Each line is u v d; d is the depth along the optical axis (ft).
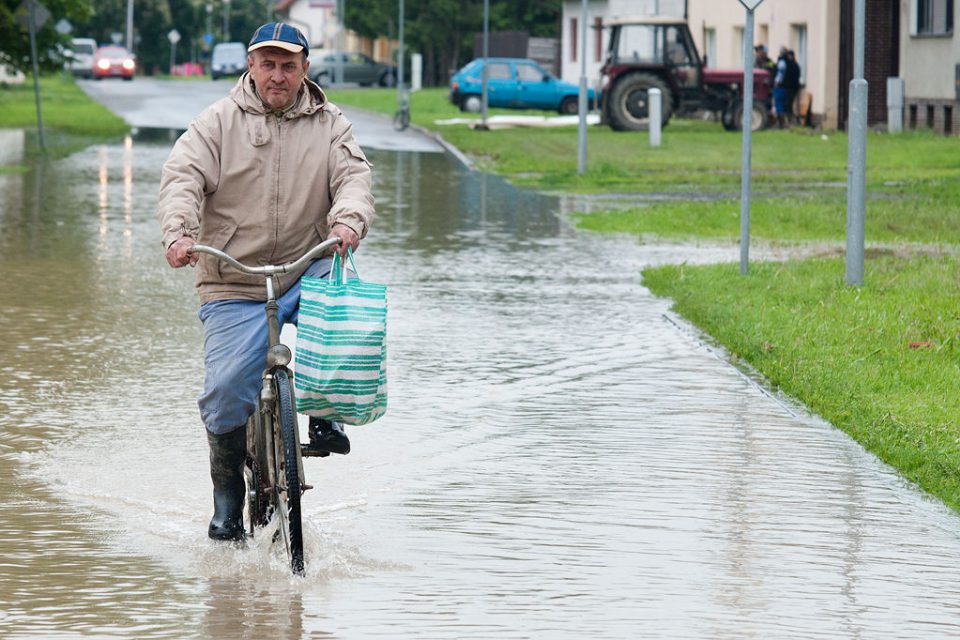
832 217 165.99
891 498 60.54
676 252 143.23
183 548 53.62
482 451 67.77
